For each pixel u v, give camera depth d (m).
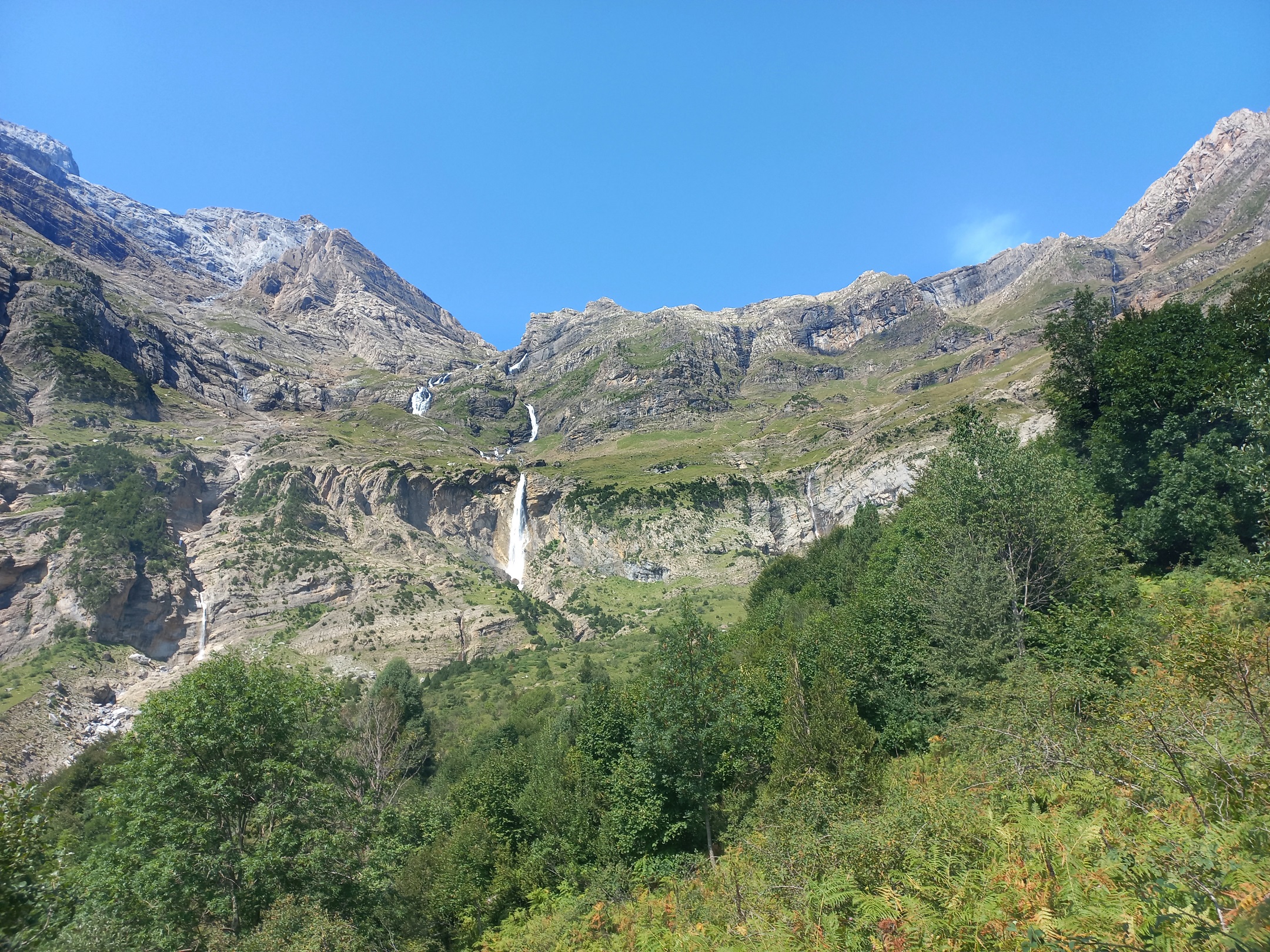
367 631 114.38
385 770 42.84
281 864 21.17
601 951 18.56
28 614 101.88
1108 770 11.10
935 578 26.05
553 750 36.47
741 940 12.80
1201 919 5.96
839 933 10.27
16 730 78.62
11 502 117.62
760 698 28.53
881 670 26.48
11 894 15.45
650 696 26.39
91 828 30.81
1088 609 21.33
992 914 7.95
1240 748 9.01
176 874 19.55
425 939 24.72
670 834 25.59
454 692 89.50
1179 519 30.83
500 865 27.91
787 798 19.48
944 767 17.11
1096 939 6.48
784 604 50.38
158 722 21.78
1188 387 32.25
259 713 23.05
